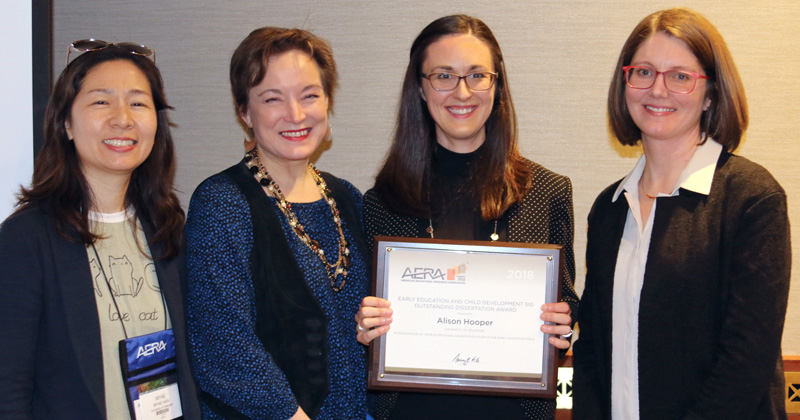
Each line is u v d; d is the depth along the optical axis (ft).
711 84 4.77
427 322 5.11
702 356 4.58
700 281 4.56
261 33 5.01
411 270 5.11
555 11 7.76
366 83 8.02
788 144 7.73
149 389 4.72
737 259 4.39
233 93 5.18
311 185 5.45
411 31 7.90
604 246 5.26
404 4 7.88
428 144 5.54
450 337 5.09
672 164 4.95
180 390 4.84
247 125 5.25
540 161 7.98
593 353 5.50
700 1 7.64
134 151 4.76
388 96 8.00
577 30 7.77
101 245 4.77
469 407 5.22
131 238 4.98
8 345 4.16
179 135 8.32
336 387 5.12
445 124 5.22
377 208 5.63
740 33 7.64
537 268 5.06
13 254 4.29
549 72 7.85
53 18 8.34
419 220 5.43
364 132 8.09
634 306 4.89
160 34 8.23
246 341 4.65
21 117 5.82
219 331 4.66
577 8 7.73
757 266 4.27
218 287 4.68
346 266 5.33
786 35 7.60
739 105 4.69
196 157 8.33
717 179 4.64
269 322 4.86
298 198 5.28
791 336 7.88
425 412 5.24
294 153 4.98
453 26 5.23
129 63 4.89
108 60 4.79
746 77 7.70
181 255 5.16
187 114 8.29
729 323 4.38
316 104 5.04
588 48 7.78
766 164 7.79
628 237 5.11
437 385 5.05
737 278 4.37
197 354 4.81
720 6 7.62
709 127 4.84
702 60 4.64
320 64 5.17
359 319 5.09
